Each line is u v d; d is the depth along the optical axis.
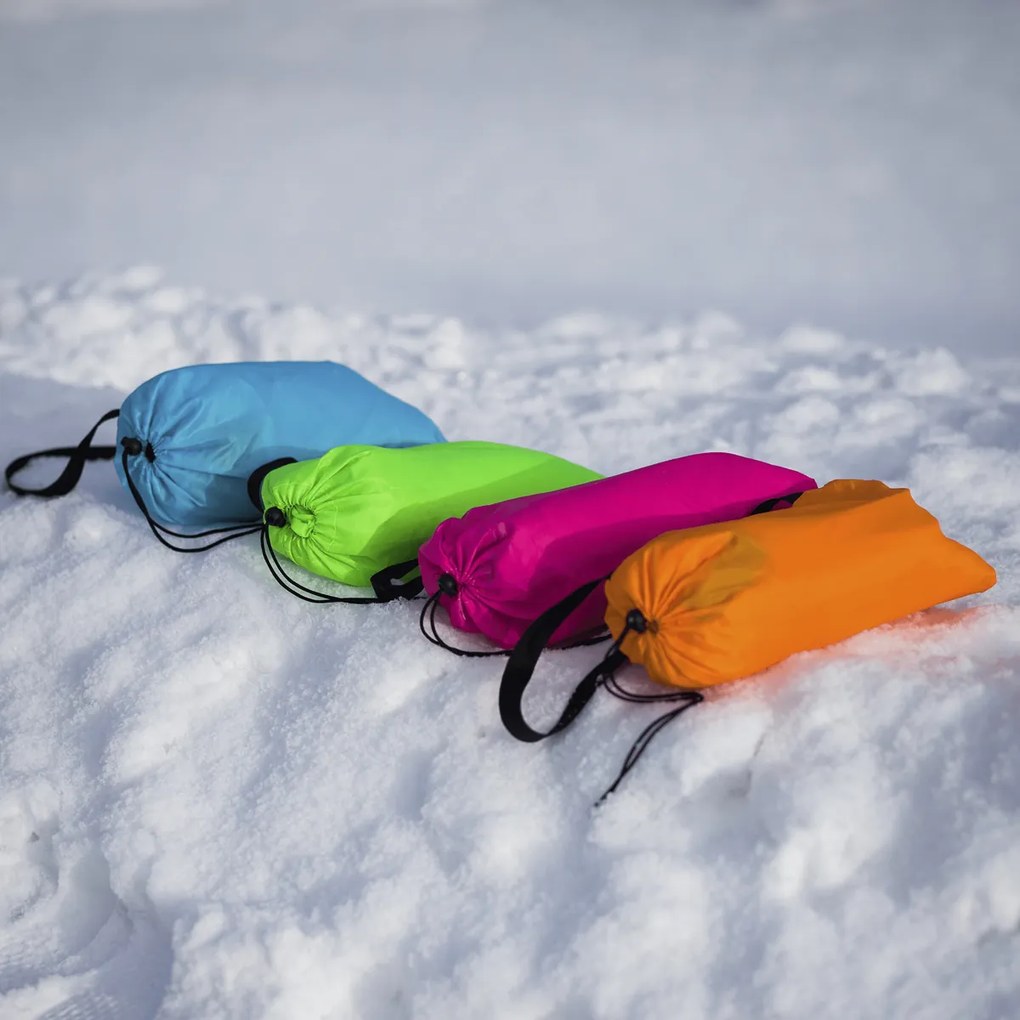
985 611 1.83
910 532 1.75
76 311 4.07
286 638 2.00
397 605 2.00
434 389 3.58
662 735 1.61
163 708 1.89
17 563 2.35
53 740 1.94
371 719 1.79
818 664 1.67
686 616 1.57
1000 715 1.55
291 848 1.66
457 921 1.51
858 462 2.92
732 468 2.08
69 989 1.60
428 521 2.05
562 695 1.75
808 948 1.38
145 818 1.73
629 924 1.43
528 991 1.42
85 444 2.47
